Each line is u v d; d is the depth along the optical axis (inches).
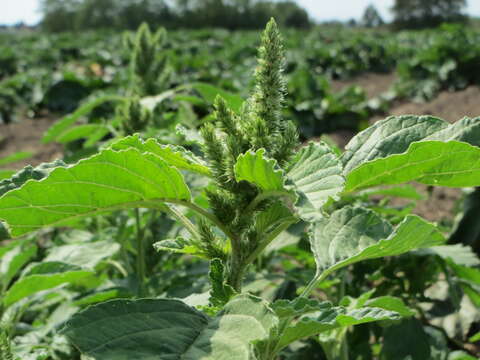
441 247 152.2
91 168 63.5
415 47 1485.0
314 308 63.5
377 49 1246.9
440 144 66.4
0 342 77.6
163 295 128.3
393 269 155.8
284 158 69.8
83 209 68.4
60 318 143.9
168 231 166.6
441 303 183.3
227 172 69.9
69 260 141.2
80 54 1391.5
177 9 3809.1
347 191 75.5
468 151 67.0
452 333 174.6
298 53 1231.5
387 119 81.3
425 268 159.8
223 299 68.8
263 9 3897.6
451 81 845.8
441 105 645.9
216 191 77.3
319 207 54.2
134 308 58.0
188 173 132.5
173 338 55.6
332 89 1010.7
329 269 85.0
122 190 67.9
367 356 148.9
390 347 133.9
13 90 770.8
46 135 189.9
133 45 205.9
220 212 72.3
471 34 1449.3
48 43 1738.4
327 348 123.8
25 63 1226.6
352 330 153.3
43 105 752.3
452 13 3816.4
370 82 1080.8
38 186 62.8
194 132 78.3
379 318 67.1
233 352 51.9
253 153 58.4
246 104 74.3
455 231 193.8
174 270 147.3
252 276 137.2
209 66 1012.5
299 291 139.9
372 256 83.8
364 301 107.0
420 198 139.6
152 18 3809.1
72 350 129.8
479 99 639.1
